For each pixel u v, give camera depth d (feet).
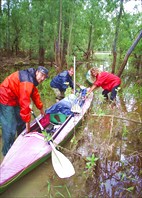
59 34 38.73
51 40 48.88
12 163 10.41
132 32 37.78
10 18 61.11
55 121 16.35
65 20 44.01
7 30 63.41
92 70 22.11
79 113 17.25
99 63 68.59
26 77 11.62
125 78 39.14
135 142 14.44
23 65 52.13
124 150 13.42
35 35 53.11
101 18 44.04
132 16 36.35
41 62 54.65
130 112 20.39
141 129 15.71
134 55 41.01
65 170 10.61
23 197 9.50
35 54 63.93
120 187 10.18
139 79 35.22
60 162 10.89
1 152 12.81
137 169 11.55
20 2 57.41
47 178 10.80
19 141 12.13
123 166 11.65
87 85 31.35
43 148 11.79
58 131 13.73
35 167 11.30
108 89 22.15
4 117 12.05
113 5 33.94
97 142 14.16
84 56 78.69
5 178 9.46
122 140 14.69
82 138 14.58
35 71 12.16
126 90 28.96
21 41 73.31
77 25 49.98
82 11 45.85
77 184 10.41
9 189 9.96
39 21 46.24
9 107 11.94
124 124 17.24
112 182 10.53
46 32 47.19
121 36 37.96
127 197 9.52
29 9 55.06
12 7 58.90
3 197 9.45
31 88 11.59
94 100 23.56
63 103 16.70
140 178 10.84
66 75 22.16
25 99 11.49
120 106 22.21
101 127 16.60
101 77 21.77
